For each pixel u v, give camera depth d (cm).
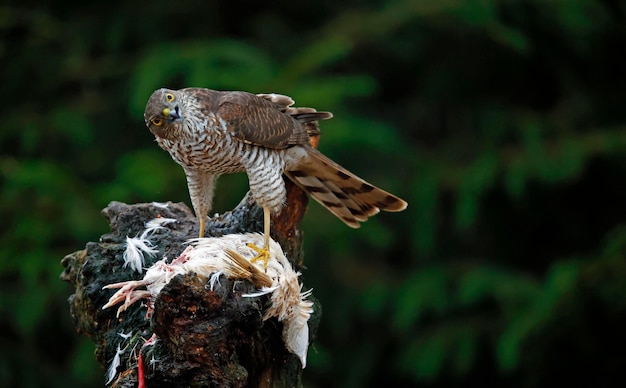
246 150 712
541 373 1245
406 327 1229
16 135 1270
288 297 615
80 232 1112
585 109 1320
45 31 1294
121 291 591
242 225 715
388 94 1413
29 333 1213
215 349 571
